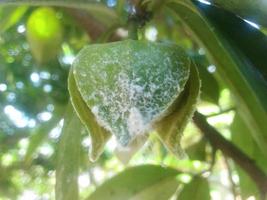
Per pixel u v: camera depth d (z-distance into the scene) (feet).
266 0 0.40
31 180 1.29
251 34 0.42
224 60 0.41
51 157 1.09
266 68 0.41
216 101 0.56
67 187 0.48
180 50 0.39
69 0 0.46
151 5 0.45
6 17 0.76
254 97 0.39
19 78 1.21
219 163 0.70
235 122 0.59
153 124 0.38
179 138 0.39
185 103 0.39
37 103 1.19
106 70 0.38
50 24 0.77
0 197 1.30
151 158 0.67
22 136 1.27
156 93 0.37
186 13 0.43
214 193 0.71
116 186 0.56
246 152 0.58
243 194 0.58
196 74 0.39
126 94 0.37
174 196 0.57
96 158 0.40
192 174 0.57
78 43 0.88
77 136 0.48
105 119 0.37
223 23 0.42
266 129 0.40
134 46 0.38
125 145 0.37
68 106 0.49
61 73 1.01
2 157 1.30
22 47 1.13
